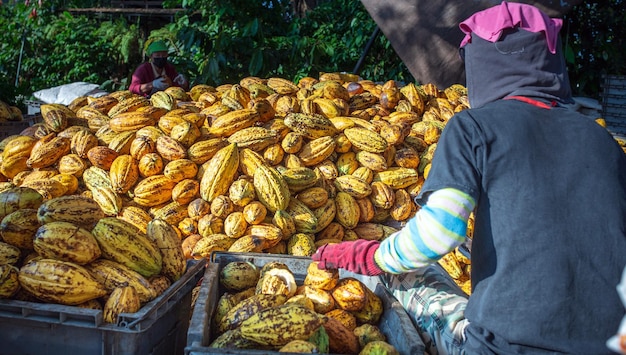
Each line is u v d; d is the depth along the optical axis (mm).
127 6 18359
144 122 4938
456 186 2123
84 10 17703
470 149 2195
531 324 2084
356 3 12008
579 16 11070
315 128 5012
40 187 4398
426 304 2836
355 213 4734
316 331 2584
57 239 2803
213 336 2904
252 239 4121
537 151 2154
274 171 4418
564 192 2113
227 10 10539
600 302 2061
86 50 16078
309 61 10945
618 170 2176
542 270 2070
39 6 17172
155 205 4535
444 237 2127
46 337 2621
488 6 7625
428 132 5375
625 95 9555
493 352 2178
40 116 8039
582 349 2057
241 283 3352
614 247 2070
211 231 4273
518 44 2312
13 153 4844
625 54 11109
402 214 4945
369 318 2992
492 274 2158
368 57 11469
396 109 5961
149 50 8219
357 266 2598
